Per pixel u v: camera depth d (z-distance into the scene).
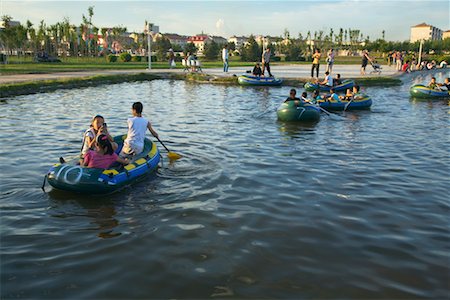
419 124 14.36
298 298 4.29
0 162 8.91
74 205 6.74
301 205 6.77
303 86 27.16
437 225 6.08
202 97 21.11
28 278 4.63
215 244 5.43
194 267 4.87
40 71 31.66
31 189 7.39
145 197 7.08
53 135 11.57
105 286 4.49
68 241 5.51
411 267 4.93
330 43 111.31
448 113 16.91
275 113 16.20
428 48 93.12
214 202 6.86
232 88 25.88
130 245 5.40
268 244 5.43
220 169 8.64
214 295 4.34
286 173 8.45
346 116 16.02
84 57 69.69
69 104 17.81
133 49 109.06
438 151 10.47
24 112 15.46
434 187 7.71
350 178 8.19
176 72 33.41
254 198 7.05
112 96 20.95
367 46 99.06
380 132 12.89
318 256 5.15
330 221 6.17
